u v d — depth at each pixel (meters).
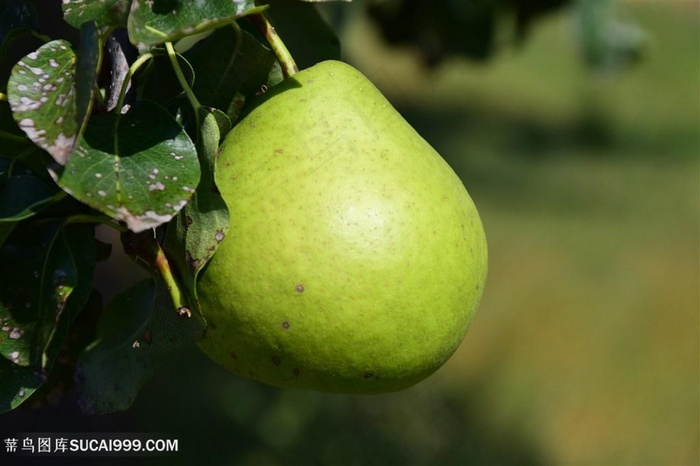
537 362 1.94
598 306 2.20
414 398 1.59
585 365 1.94
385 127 0.58
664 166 3.46
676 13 5.70
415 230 0.57
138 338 0.58
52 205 0.55
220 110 0.57
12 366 0.54
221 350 0.58
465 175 3.14
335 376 0.57
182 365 1.63
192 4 0.52
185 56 0.58
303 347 0.56
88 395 0.58
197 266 0.55
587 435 1.69
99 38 0.51
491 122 3.74
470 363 1.89
